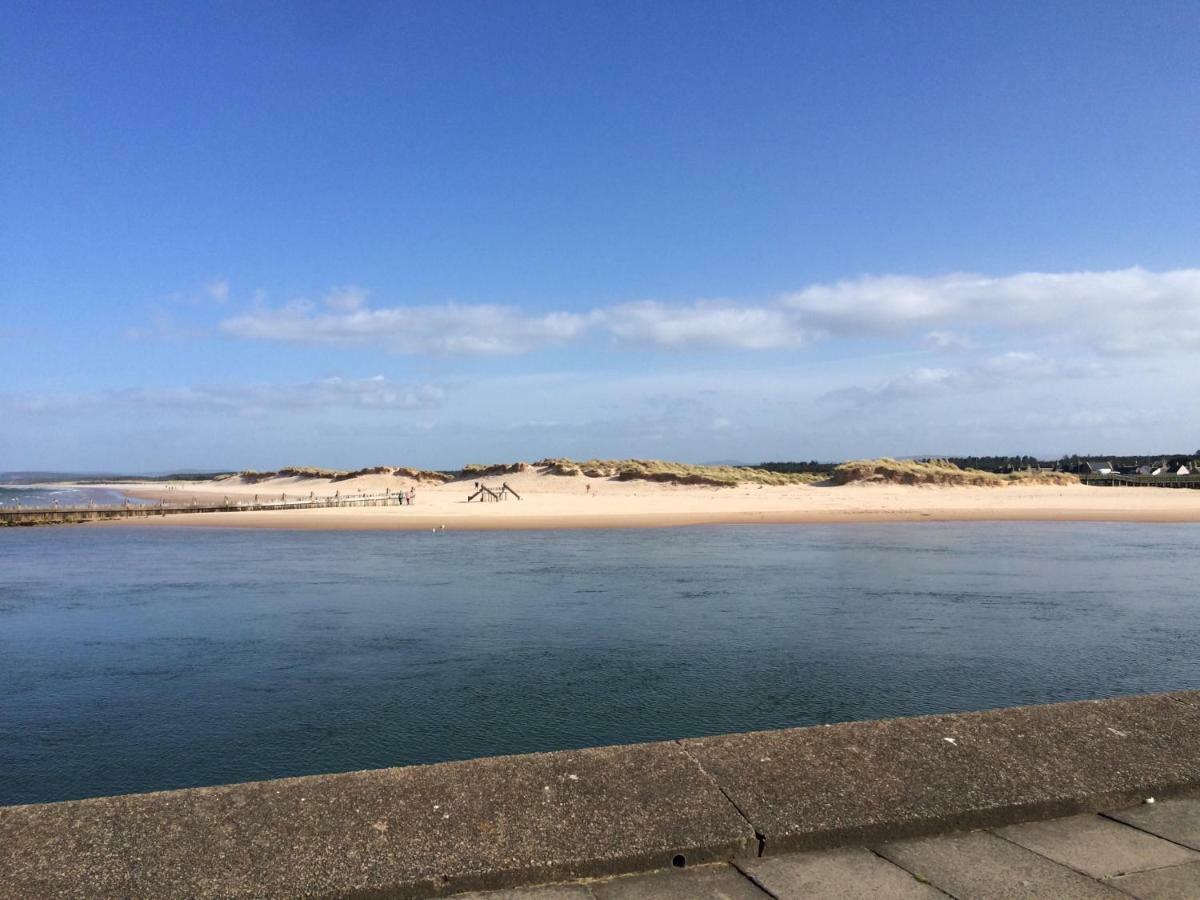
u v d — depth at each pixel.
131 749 11.49
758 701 13.27
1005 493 82.25
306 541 43.50
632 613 20.81
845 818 4.13
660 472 103.75
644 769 4.55
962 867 3.86
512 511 65.12
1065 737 5.07
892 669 15.09
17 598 24.23
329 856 3.73
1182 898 3.56
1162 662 15.49
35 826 3.92
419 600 23.14
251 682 14.70
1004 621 19.56
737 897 3.58
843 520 54.44
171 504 80.06
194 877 3.58
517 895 3.61
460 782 4.36
